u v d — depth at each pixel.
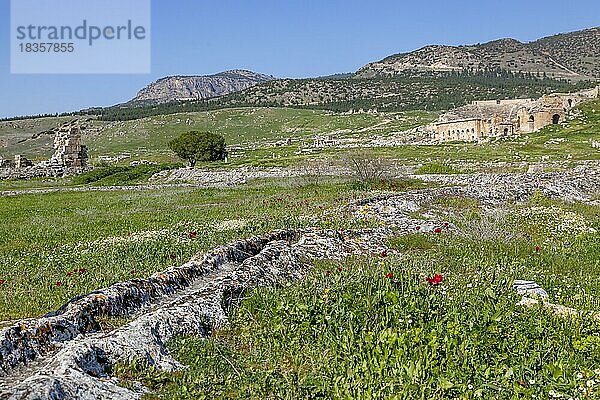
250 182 55.09
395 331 9.85
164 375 9.00
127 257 19.02
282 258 15.71
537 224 23.03
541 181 34.94
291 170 63.84
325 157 91.12
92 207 39.59
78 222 31.09
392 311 10.77
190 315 10.84
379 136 154.88
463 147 103.44
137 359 9.13
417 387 8.24
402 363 8.83
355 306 11.20
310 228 21.48
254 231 22.61
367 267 15.61
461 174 49.41
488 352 9.52
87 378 8.14
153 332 9.95
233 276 13.38
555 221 23.38
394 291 11.84
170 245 20.86
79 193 53.16
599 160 62.25
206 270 14.99
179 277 13.88
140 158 146.50
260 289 12.79
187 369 9.28
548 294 14.09
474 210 25.84
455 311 10.73
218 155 101.19
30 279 16.75
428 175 48.12
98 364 8.79
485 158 79.06
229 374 9.09
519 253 18.66
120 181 71.12
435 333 9.67
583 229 22.34
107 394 8.05
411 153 96.12
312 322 10.88
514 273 16.02
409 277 13.34
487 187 31.38
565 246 20.11
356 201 27.59
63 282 16.09
